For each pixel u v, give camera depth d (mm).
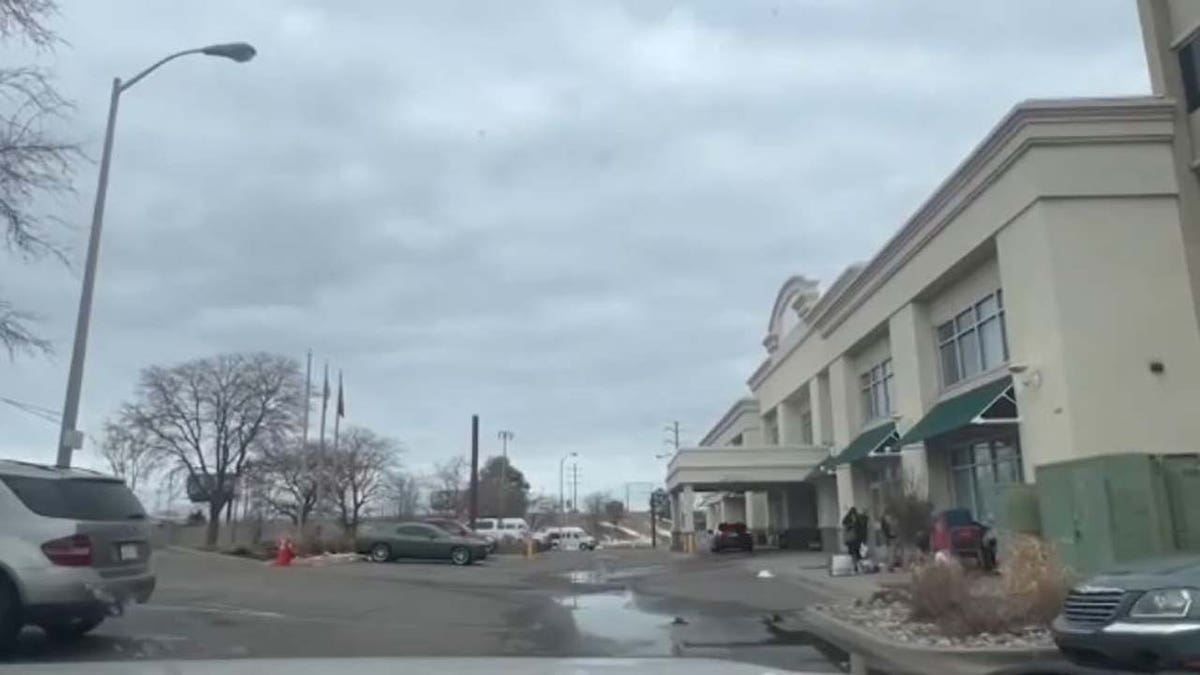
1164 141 21297
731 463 43906
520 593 20766
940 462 28469
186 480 61844
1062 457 20438
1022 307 22141
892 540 26094
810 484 45750
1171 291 20672
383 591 20766
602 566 33375
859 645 12695
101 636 12281
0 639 10172
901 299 30359
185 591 19875
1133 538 16141
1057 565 13641
